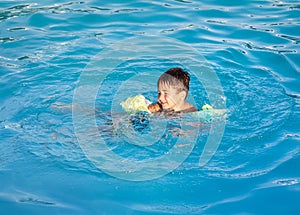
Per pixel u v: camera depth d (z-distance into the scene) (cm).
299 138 588
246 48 842
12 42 849
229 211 470
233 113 639
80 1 1037
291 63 792
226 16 966
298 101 675
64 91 692
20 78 727
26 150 555
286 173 527
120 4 1017
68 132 586
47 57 795
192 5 1019
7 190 497
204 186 505
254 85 721
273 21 942
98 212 468
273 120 624
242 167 535
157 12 978
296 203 480
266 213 468
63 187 501
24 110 639
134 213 467
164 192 496
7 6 1009
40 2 1033
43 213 465
